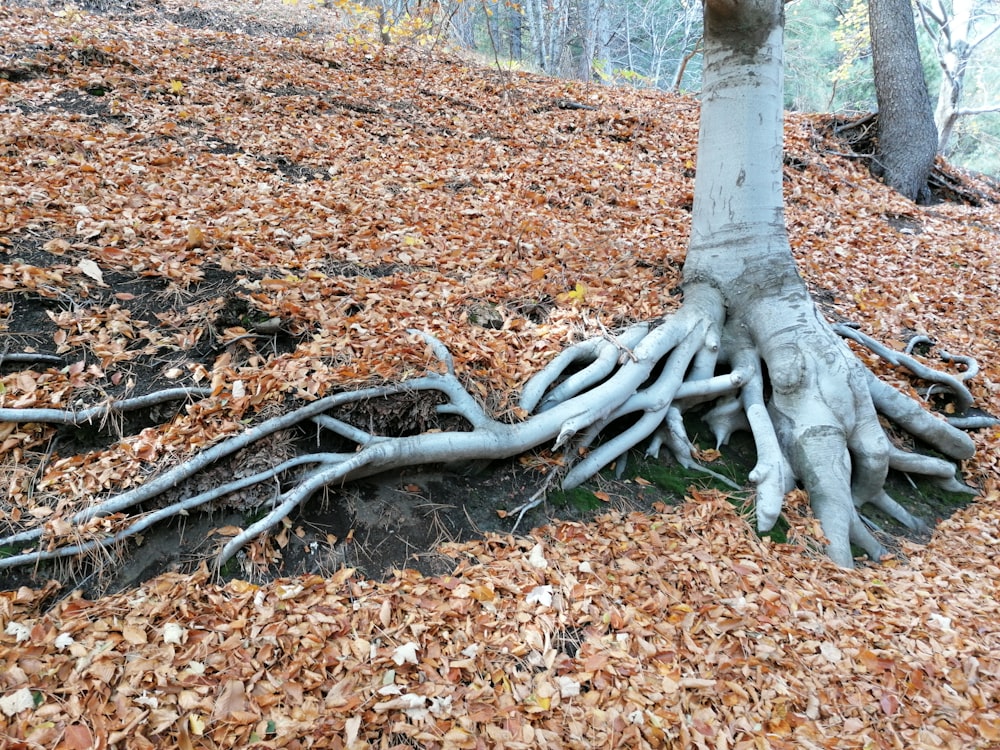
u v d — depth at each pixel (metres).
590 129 10.20
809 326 4.93
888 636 3.46
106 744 2.25
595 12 19.86
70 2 11.47
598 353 4.58
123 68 8.48
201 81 8.68
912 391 5.61
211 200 5.69
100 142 6.32
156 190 5.61
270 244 5.12
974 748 2.83
